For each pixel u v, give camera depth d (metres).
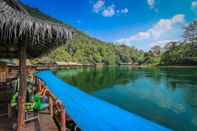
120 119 5.65
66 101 7.92
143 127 5.14
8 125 4.25
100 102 7.80
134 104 14.86
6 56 7.65
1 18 2.82
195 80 29.94
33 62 35.38
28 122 4.62
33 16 3.45
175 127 9.33
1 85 7.92
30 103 4.81
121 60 124.00
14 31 2.93
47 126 4.71
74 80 31.50
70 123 5.74
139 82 28.97
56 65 48.16
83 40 114.75
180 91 20.67
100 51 113.31
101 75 41.75
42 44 4.61
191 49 75.19
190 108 13.34
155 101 15.97
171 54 82.62
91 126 5.18
